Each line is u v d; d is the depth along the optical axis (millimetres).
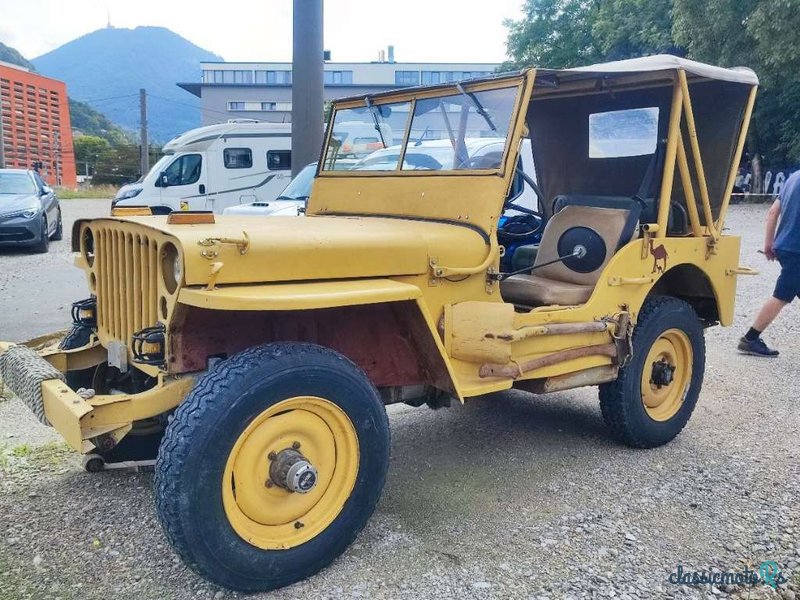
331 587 2898
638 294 4156
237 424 2643
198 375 3072
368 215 4172
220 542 2650
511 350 3537
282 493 2844
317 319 3279
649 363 4379
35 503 3572
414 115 4090
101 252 3641
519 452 4363
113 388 3963
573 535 3346
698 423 4895
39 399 3076
